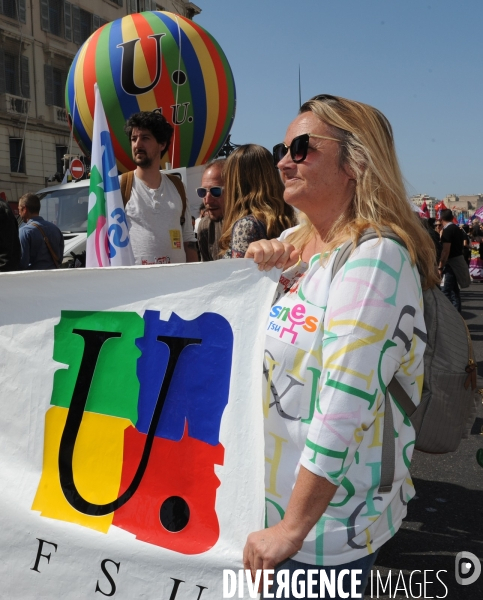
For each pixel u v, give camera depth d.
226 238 2.55
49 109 25.59
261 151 2.46
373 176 1.35
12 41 23.70
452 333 1.45
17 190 23.94
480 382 5.31
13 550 1.65
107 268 1.69
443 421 1.47
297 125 1.43
